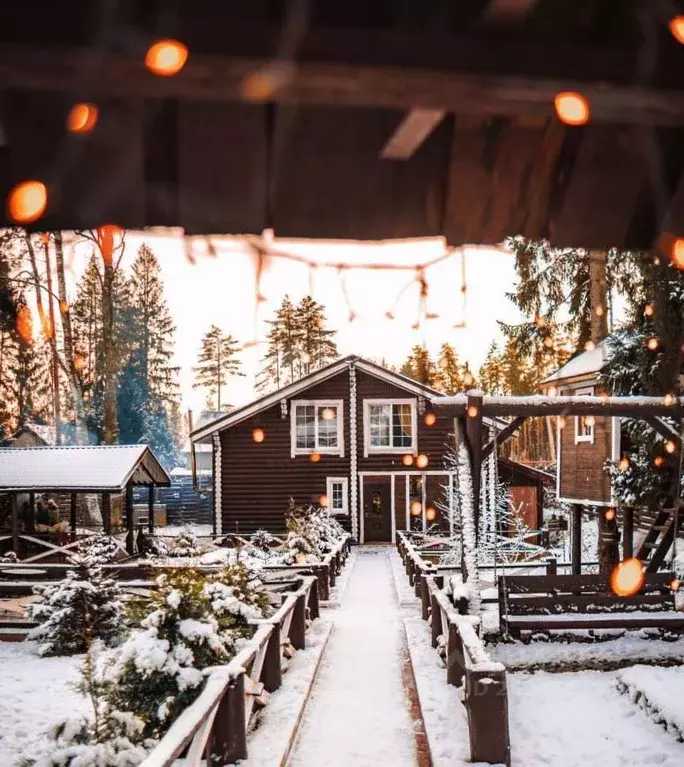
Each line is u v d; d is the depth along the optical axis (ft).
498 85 4.16
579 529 44.86
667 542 32.83
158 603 18.24
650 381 34.83
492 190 5.27
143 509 108.78
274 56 3.83
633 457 38.65
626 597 30.81
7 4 3.69
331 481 78.48
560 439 47.52
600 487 41.14
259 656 20.66
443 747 17.38
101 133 4.57
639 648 28.91
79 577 33.99
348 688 24.27
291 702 21.30
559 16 4.26
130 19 3.72
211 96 4.11
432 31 4.08
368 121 4.82
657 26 4.24
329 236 5.20
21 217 4.51
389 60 3.99
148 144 4.73
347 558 65.92
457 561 55.57
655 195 5.41
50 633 32.17
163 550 61.98
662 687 23.47
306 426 79.20
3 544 63.21
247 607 22.75
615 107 4.37
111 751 13.41
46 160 4.66
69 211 4.86
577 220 5.47
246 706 18.76
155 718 16.19
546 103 4.34
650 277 20.27
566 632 30.58
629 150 5.19
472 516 29.22
